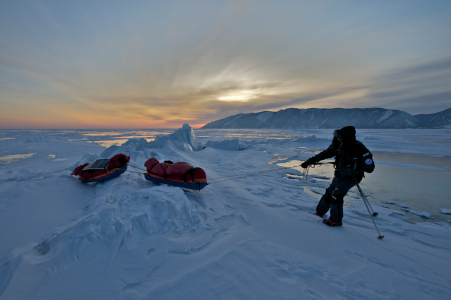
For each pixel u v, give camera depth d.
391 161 10.24
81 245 1.64
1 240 1.88
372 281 1.58
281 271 1.57
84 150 13.74
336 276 1.61
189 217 2.28
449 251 2.32
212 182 4.90
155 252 1.66
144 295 1.24
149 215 2.08
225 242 1.97
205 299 1.23
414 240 2.61
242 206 3.29
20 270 1.36
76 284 1.31
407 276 1.70
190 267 1.53
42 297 1.19
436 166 8.84
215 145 15.70
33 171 5.70
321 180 6.39
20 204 2.77
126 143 11.47
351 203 4.36
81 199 3.08
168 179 3.37
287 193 4.81
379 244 2.27
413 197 4.78
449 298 1.43
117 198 2.60
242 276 1.45
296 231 2.47
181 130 15.11
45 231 2.06
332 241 2.26
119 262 1.52
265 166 8.55
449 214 3.81
